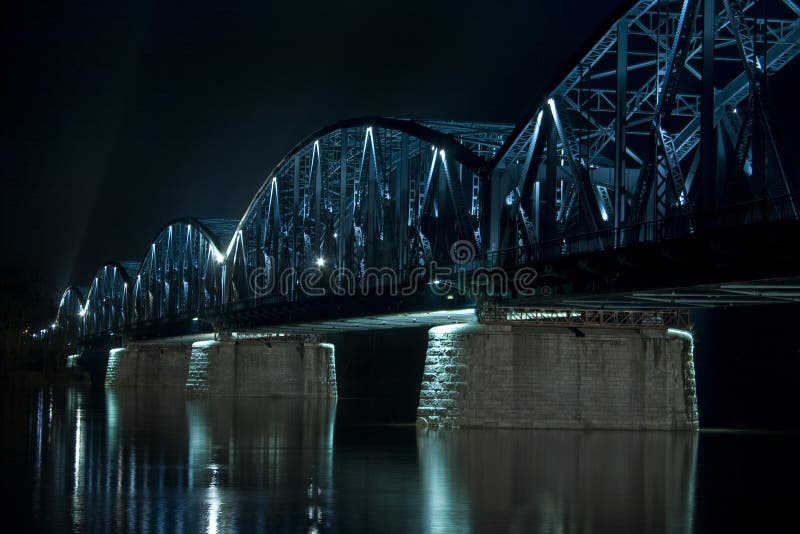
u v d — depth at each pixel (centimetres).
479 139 6212
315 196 8156
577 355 5381
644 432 5303
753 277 3659
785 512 2911
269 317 8969
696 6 3884
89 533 2589
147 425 6181
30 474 3694
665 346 5475
